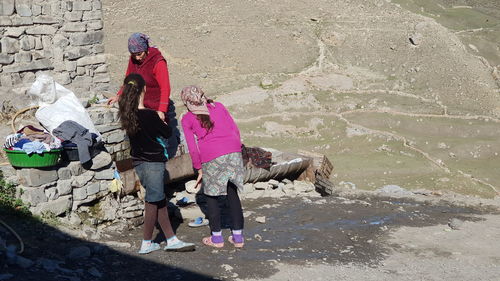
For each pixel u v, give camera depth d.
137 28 40.47
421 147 27.02
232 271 5.58
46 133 6.50
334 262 6.11
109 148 6.97
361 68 38.69
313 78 36.19
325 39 41.44
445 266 6.14
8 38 8.93
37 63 9.27
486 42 41.34
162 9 43.44
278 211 8.14
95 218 6.73
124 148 7.14
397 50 40.03
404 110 31.88
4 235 5.65
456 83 35.69
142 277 5.28
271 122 29.53
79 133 6.54
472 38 42.00
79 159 6.63
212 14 43.56
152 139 5.70
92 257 5.66
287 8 45.69
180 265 5.65
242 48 39.75
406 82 36.62
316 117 30.33
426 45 40.06
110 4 43.16
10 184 6.25
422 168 24.16
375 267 6.04
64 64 9.66
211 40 40.16
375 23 43.81
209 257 5.96
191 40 39.88
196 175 8.69
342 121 30.00
